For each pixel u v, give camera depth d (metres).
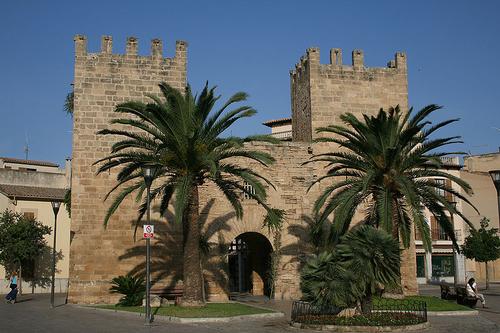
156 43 38.53
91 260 35.44
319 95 41.62
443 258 64.50
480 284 62.97
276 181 39.53
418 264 63.22
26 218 50.72
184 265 29.38
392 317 22.64
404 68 43.62
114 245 35.88
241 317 25.56
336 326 21.33
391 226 29.36
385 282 22.28
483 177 69.50
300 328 22.17
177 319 24.58
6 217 49.75
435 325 23.66
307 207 39.69
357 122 31.88
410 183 30.20
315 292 22.52
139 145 29.66
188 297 29.11
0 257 48.03
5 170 56.91
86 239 35.59
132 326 22.55
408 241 32.09
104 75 37.38
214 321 24.73
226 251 37.69
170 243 36.66
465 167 74.94
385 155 30.98
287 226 39.16
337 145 41.06
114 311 28.42
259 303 35.06
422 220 29.80
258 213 38.72
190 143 27.53
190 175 28.58
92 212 35.91
